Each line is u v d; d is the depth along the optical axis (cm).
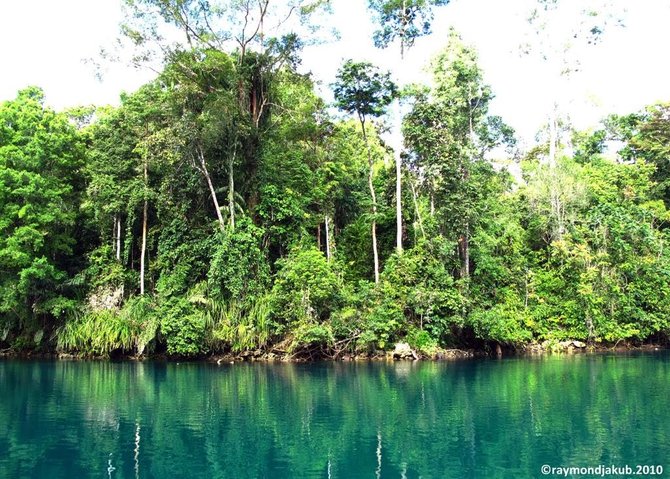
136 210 3581
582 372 2459
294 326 3075
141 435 1376
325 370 2650
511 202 4341
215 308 3120
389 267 3378
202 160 3391
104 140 3603
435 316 3170
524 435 1344
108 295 3306
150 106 3466
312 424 1488
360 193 3981
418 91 3666
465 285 3322
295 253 3328
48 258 3447
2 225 3138
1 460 1162
